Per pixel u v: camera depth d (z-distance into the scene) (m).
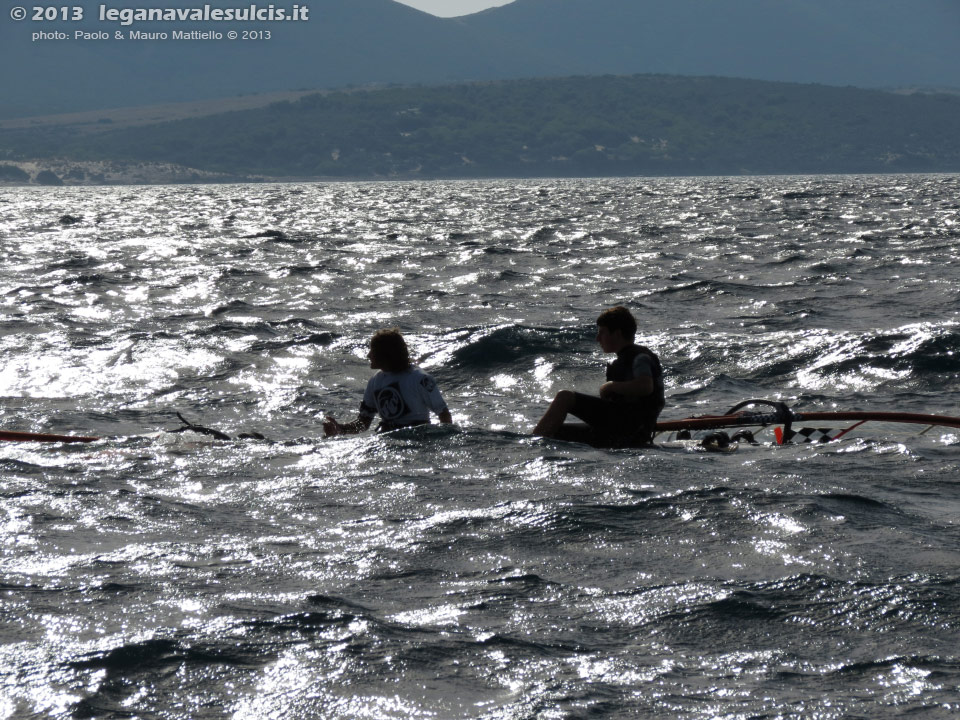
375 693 12.61
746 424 30.88
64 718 11.93
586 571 17.31
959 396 40.00
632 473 23.92
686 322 58.44
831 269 82.00
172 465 25.34
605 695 12.54
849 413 32.44
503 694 12.64
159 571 17.19
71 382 43.28
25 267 88.75
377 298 69.69
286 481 23.62
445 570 17.44
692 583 16.58
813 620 14.97
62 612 15.20
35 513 20.91
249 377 44.47
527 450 26.03
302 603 15.63
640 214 173.00
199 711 12.16
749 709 12.13
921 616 15.02
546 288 74.62
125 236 130.75
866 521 20.02
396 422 28.59
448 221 164.38
